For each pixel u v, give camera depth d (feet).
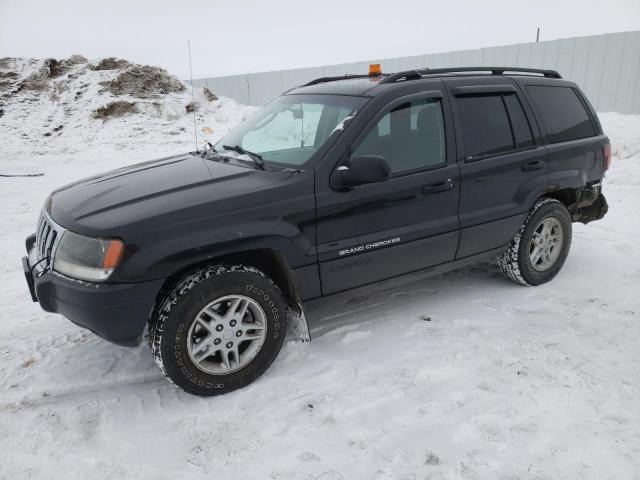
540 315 12.45
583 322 12.03
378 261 11.11
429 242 11.69
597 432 8.37
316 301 10.77
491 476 7.52
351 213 10.45
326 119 11.28
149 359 11.11
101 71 71.61
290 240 9.80
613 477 7.45
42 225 10.43
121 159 44.19
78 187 11.12
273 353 10.13
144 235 8.63
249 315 10.16
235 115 67.97
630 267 15.26
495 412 8.92
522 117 13.29
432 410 9.03
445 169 11.60
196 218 9.03
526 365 10.31
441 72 12.38
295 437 8.48
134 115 64.28
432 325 12.12
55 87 70.28
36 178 34.96
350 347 11.25
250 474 7.71
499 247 13.25
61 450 8.30
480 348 11.01
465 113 12.23
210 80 81.15
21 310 13.65
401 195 10.99
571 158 14.11
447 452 8.02
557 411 8.90
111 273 8.55
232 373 9.71
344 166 10.28
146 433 8.69
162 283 8.84
